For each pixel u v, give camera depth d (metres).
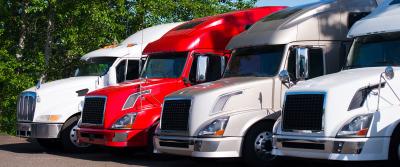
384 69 9.72
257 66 11.71
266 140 10.70
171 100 11.23
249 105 10.91
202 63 12.77
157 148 11.38
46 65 22.41
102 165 11.90
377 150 8.84
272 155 10.73
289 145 9.53
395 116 9.03
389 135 8.91
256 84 11.00
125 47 15.62
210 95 10.69
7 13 22.66
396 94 9.31
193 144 10.56
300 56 11.28
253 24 12.71
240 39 12.29
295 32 11.40
